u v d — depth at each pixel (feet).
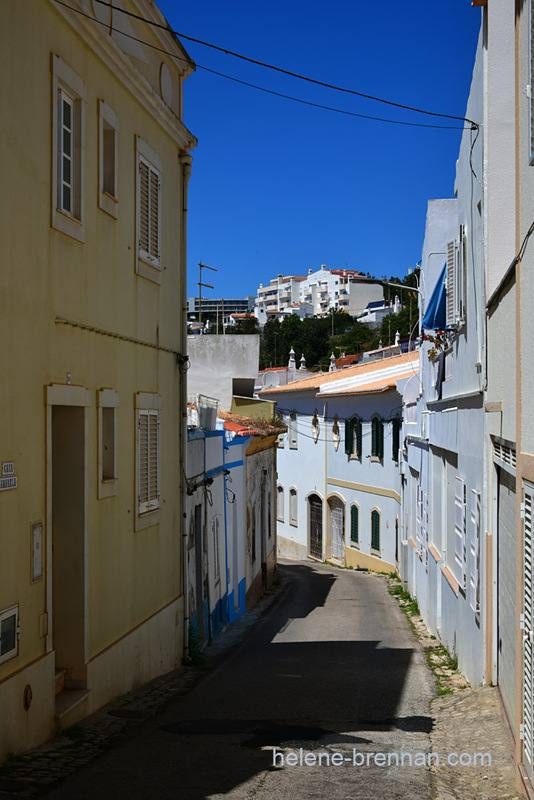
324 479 123.54
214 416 54.65
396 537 95.14
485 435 32.37
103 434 32.65
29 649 24.45
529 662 20.39
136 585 35.76
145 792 20.26
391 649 48.11
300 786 21.13
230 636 54.54
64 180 28.45
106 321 32.09
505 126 32.58
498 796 20.59
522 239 22.47
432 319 48.62
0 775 20.80
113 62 32.14
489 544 31.99
